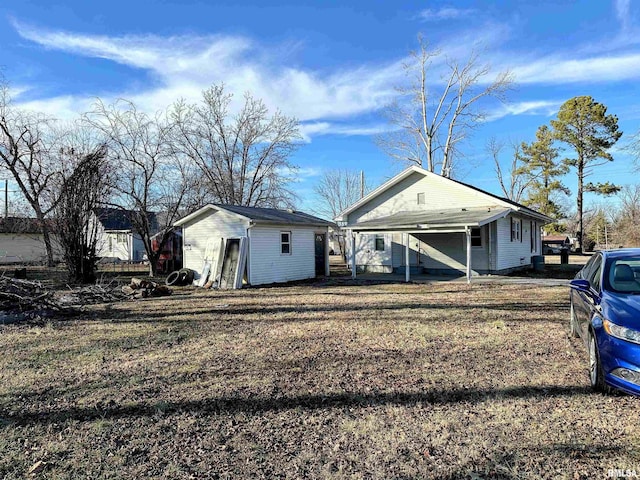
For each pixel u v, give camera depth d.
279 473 2.72
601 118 34.50
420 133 30.34
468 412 3.64
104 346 6.19
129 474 2.72
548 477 2.62
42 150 19.38
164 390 4.30
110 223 28.19
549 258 31.19
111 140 17.19
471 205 17.44
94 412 3.76
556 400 3.87
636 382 3.56
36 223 20.47
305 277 16.97
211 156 25.64
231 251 14.52
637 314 3.77
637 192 43.84
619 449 2.94
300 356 5.50
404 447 3.04
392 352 5.62
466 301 10.25
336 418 3.57
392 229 15.34
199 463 2.86
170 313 9.10
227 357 5.51
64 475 2.71
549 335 6.48
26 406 3.92
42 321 8.12
